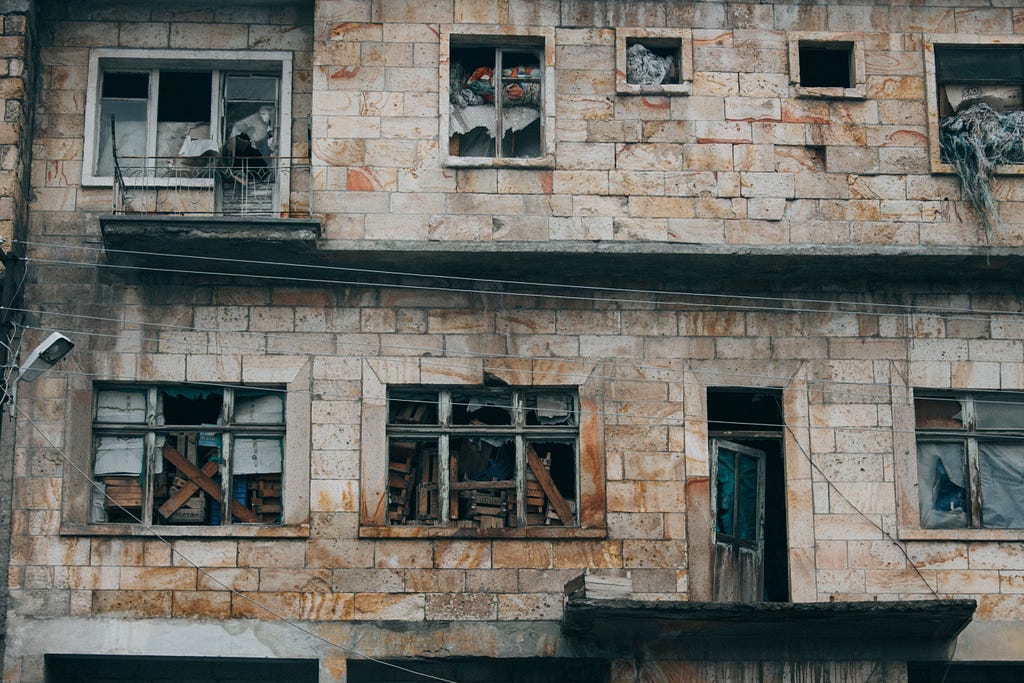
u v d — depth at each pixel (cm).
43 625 2164
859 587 2217
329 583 2195
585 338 2281
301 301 2280
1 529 2186
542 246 2230
